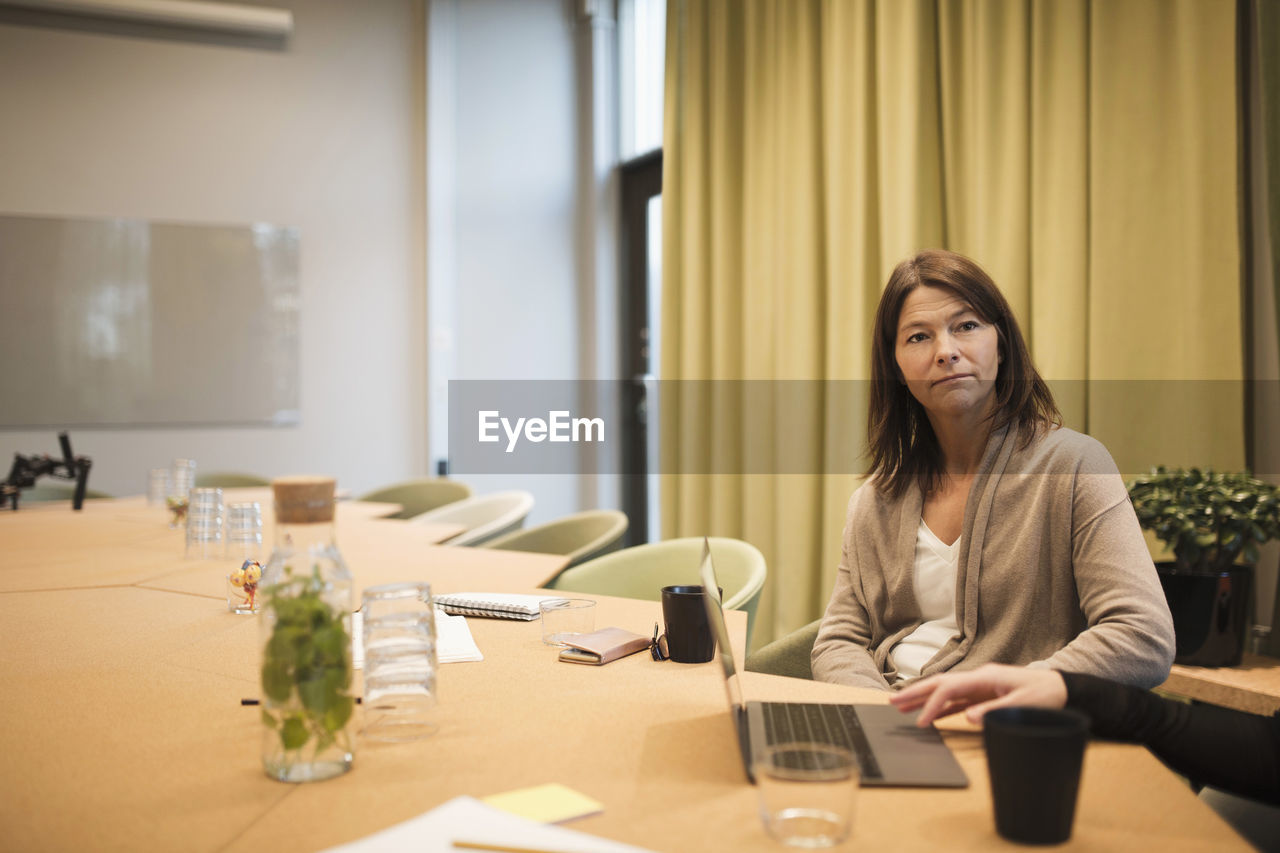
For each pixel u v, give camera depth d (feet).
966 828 2.66
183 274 17.37
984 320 4.83
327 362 18.07
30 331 16.70
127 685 4.20
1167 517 6.54
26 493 14.19
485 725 3.61
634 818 2.75
